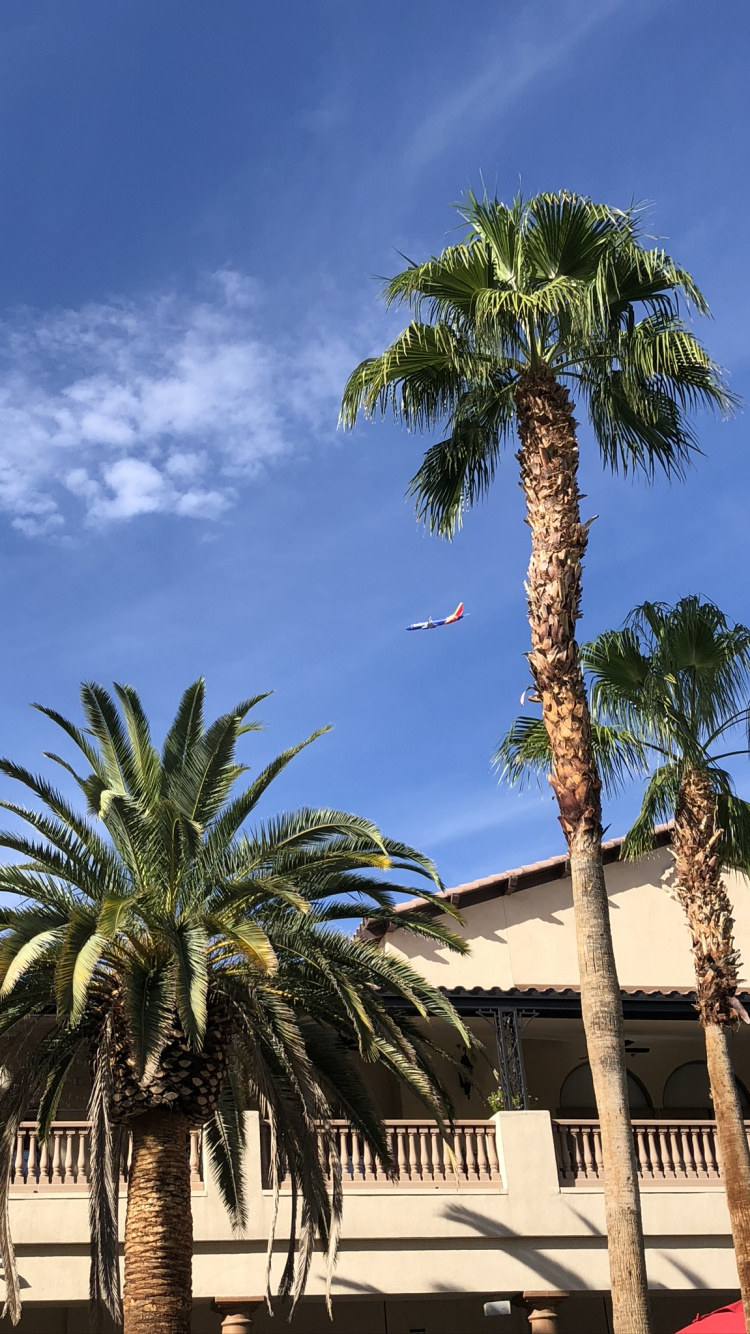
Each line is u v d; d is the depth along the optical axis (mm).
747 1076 27984
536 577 16328
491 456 18766
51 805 16562
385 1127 19172
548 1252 20141
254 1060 16344
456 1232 19828
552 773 15852
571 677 15969
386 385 18047
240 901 16328
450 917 26641
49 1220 18359
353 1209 19719
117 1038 15930
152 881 16297
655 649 19938
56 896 16281
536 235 17219
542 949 26938
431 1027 25672
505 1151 20656
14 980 14172
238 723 16984
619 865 28516
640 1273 13922
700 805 19344
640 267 17203
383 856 16656
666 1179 21297
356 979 16938
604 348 17453
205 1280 18734
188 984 14562
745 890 28703
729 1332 16719
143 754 17438
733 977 18578
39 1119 17125
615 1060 14680
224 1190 19016
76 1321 21703
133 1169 15891
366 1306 23281
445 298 17656
